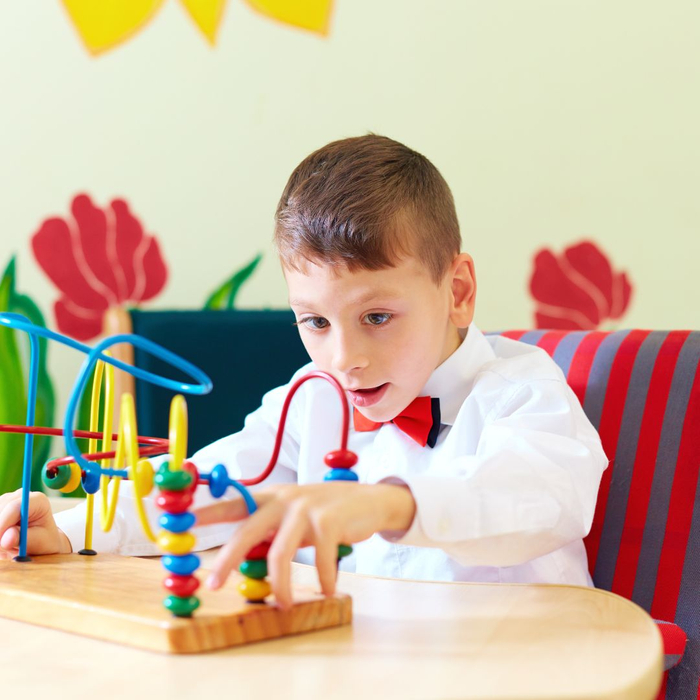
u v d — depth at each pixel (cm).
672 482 103
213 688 46
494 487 73
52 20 172
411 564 106
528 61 199
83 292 174
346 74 188
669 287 210
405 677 47
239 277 184
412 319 93
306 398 118
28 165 171
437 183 104
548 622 60
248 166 184
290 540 56
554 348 122
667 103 208
